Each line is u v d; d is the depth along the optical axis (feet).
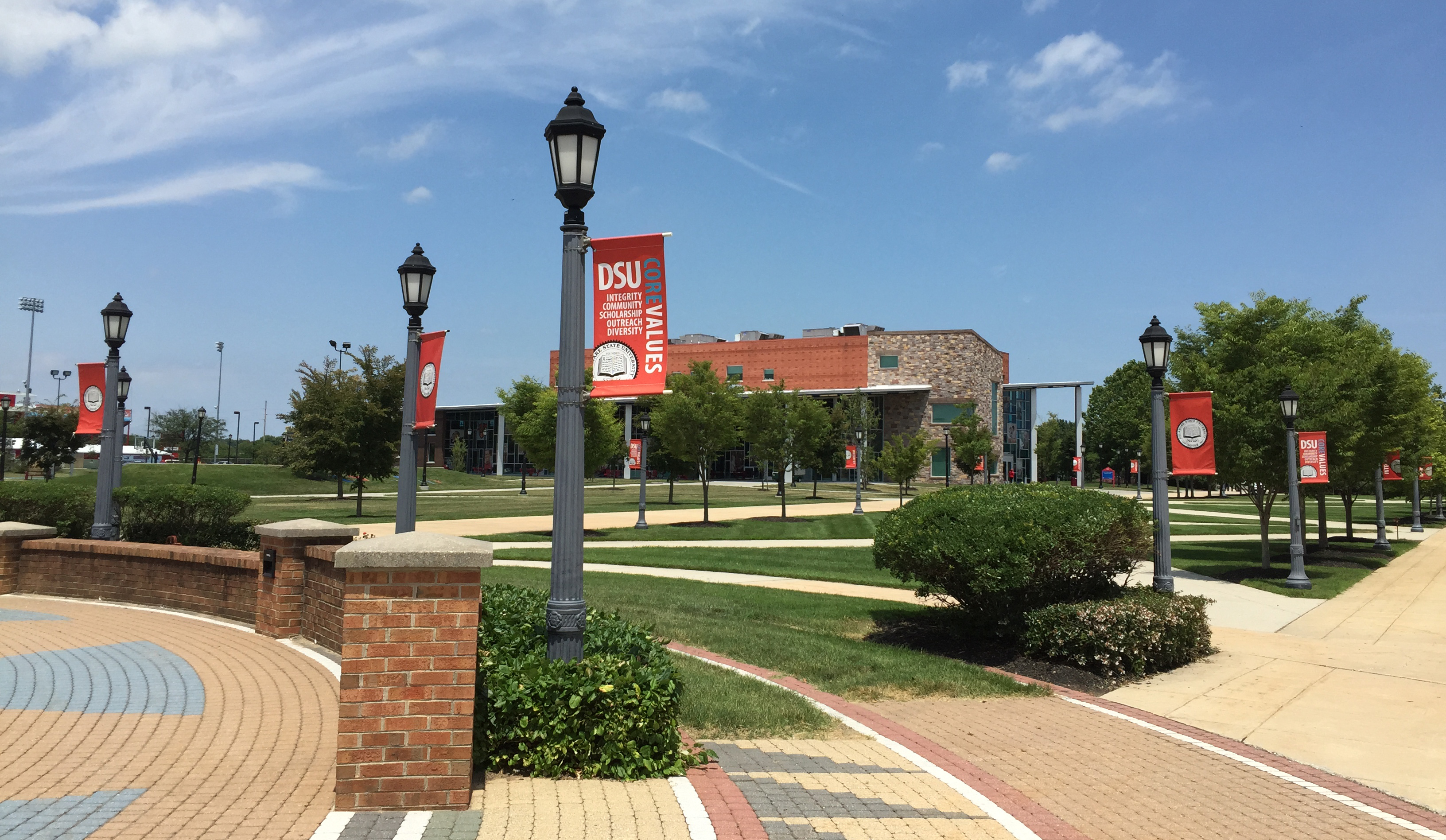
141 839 13.44
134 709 21.33
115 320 46.44
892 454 152.56
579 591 19.08
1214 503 193.98
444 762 15.55
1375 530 124.98
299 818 14.70
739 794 17.08
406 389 34.96
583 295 19.81
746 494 181.47
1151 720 27.02
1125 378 275.80
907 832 15.89
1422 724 26.76
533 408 115.55
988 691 29.50
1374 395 73.92
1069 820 18.21
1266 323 73.56
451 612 15.80
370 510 119.55
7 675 24.61
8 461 222.48
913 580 53.83
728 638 35.35
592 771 17.53
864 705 27.71
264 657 27.94
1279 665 35.29
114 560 39.78
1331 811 19.36
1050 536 34.01
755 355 262.67
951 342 243.40
